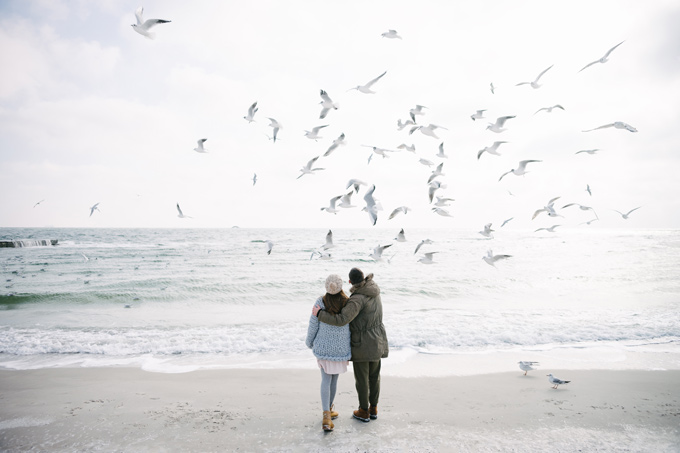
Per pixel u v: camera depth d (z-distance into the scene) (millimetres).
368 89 10211
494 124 10930
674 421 4648
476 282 18531
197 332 9758
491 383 6184
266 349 8430
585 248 45875
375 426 4477
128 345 8656
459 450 3896
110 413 4898
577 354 8008
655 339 9180
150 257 31609
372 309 4438
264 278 19781
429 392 5727
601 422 4617
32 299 14766
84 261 28422
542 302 14398
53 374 6727
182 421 4633
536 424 4551
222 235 91688
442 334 9398
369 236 88438
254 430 4371
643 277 20641
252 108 10516
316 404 5219
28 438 4195
